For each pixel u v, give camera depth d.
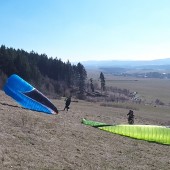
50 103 30.02
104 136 25.31
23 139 19.47
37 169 15.90
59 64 131.88
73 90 117.88
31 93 29.66
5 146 17.45
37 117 25.64
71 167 17.38
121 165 19.69
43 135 21.41
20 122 22.70
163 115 71.56
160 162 21.91
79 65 139.88
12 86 29.75
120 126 26.61
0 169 14.66
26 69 99.81
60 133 23.06
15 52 112.56
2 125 20.81
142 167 20.19
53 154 18.61
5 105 28.56
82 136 23.84
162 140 25.02
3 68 97.00
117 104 85.12
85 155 19.91
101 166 18.70
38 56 131.12
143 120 48.59
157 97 143.50
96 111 53.12
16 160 16.17
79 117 32.94
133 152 22.95
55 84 115.75
